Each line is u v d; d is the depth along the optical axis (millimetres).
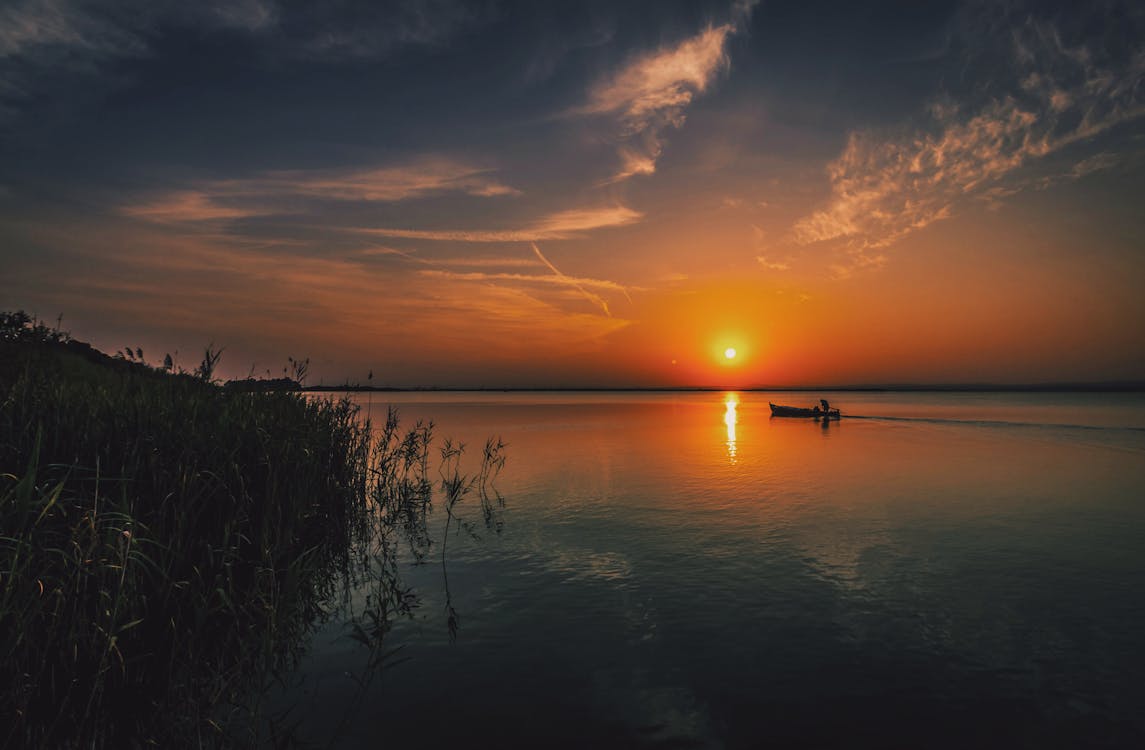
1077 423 50594
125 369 14398
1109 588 10492
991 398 159750
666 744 5961
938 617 9258
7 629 4695
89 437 7391
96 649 5098
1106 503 17609
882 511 16609
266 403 11781
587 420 59844
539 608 9539
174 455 7746
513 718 6387
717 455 29312
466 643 8234
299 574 7027
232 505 7656
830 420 58938
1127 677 7391
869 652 8070
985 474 23203
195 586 6332
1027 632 8711
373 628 8664
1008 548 12945
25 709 4484
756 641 8398
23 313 13680
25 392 7695
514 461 26938
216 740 5570
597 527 14805
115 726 5270
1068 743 6039
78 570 5000
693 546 13109
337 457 13156
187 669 5914
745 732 6215
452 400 160000
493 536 13953
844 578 11008
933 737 6137
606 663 7691
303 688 6879
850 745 5992
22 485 4590
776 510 16781
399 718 6312
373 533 14047
